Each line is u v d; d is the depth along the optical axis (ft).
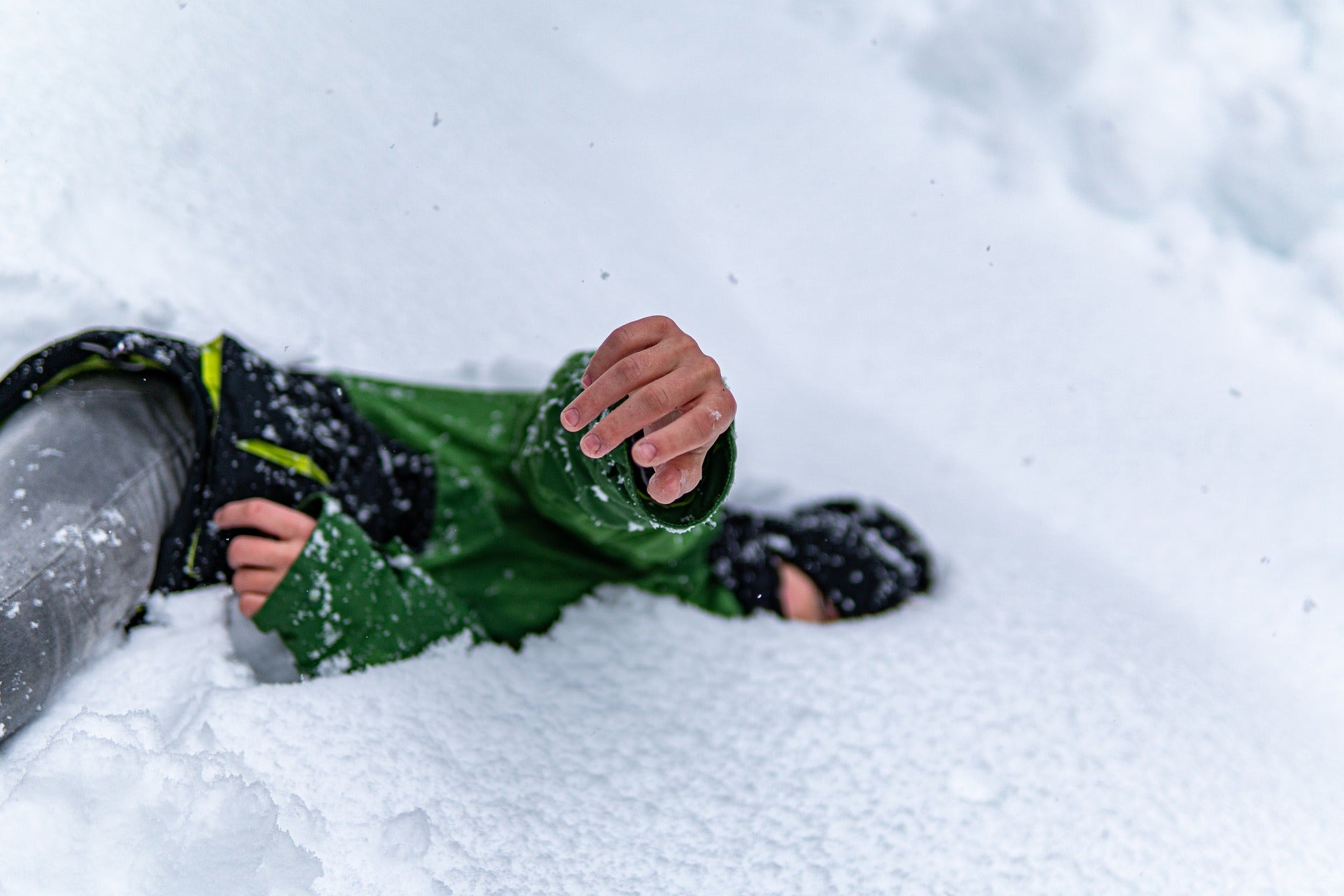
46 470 3.05
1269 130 8.93
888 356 6.99
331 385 3.91
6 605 2.77
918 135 9.18
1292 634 4.99
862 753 3.43
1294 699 4.39
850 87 9.52
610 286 6.15
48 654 2.84
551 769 3.20
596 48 9.11
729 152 8.46
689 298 6.55
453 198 5.99
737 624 4.10
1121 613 4.70
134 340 3.35
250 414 3.47
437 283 5.34
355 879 2.62
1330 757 3.95
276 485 3.50
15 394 3.20
